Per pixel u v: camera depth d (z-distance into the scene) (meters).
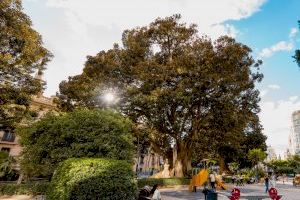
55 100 33.53
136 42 29.22
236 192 7.40
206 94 25.38
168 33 29.02
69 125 13.29
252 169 54.91
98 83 27.11
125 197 9.40
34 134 14.07
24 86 23.59
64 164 10.26
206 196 12.13
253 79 28.88
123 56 28.25
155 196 12.07
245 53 26.11
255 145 51.81
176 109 28.34
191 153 31.30
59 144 13.42
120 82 27.64
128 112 26.52
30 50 22.17
